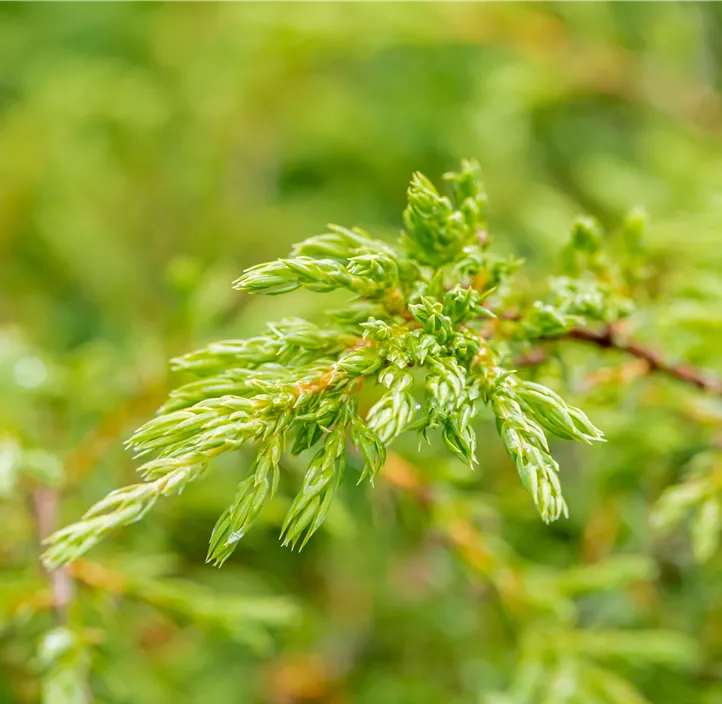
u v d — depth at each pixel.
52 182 1.24
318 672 0.84
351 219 1.29
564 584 0.56
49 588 0.52
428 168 1.36
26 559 0.57
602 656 0.56
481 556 0.56
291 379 0.44
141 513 0.43
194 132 1.36
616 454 0.61
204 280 0.72
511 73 1.06
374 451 0.43
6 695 0.56
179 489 0.43
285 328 0.46
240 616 0.54
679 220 0.68
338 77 1.49
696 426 0.57
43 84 1.35
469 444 0.43
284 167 1.42
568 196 1.30
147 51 1.49
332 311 0.46
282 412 0.43
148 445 0.43
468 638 0.74
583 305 0.49
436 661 0.82
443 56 1.42
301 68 1.36
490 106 1.12
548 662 0.56
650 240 0.67
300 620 0.69
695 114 1.05
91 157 1.30
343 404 0.43
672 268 0.69
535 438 0.43
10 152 1.24
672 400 0.56
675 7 1.11
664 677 0.66
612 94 1.08
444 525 0.56
